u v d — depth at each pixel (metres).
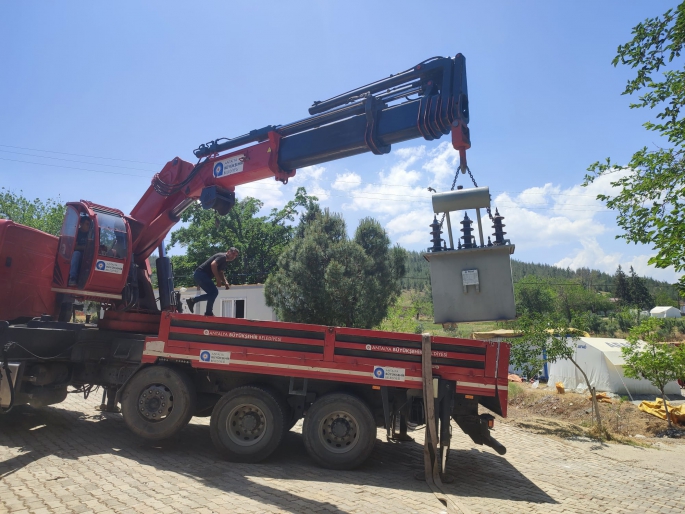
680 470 8.72
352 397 6.96
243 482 5.82
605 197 6.08
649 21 5.82
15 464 6.07
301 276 16.03
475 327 43.53
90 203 8.58
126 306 8.73
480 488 6.39
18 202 41.00
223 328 7.38
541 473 7.57
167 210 9.26
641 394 20.98
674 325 55.09
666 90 5.72
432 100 6.74
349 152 7.70
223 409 7.08
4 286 8.42
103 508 4.64
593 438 11.49
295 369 7.15
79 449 6.99
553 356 12.77
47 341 7.94
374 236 17.69
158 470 6.12
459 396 7.09
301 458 7.43
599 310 68.50
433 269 6.13
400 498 5.56
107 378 8.04
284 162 8.09
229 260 8.72
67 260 8.29
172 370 7.39
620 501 6.28
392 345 7.08
